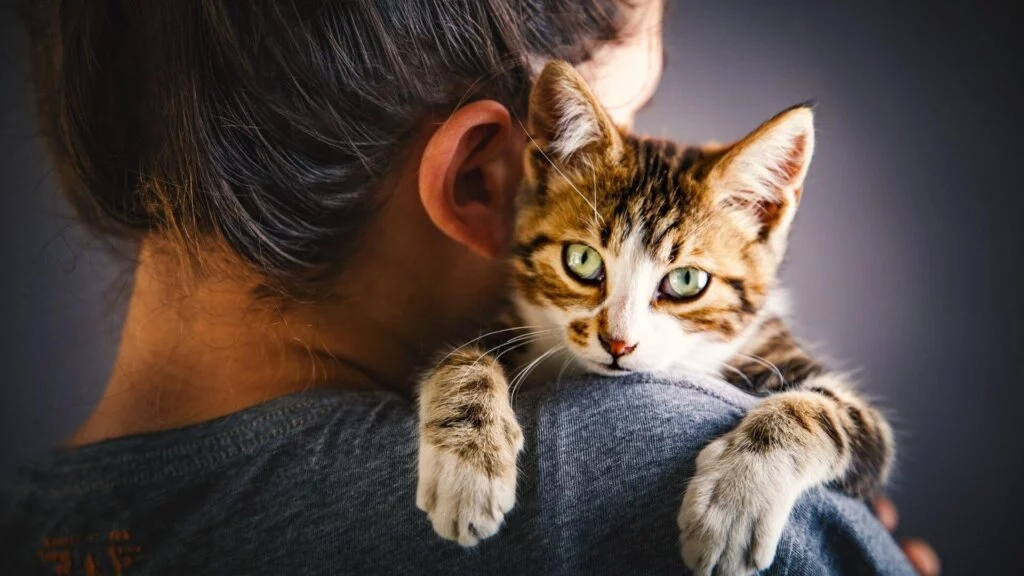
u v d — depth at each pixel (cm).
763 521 41
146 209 43
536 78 48
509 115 47
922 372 73
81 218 46
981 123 71
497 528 41
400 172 45
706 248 51
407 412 43
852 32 71
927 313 73
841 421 47
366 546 41
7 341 67
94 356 66
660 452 41
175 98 42
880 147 72
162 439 43
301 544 41
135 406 44
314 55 43
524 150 49
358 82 43
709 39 71
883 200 72
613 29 51
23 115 65
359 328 46
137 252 45
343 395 44
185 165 42
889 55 71
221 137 42
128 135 43
